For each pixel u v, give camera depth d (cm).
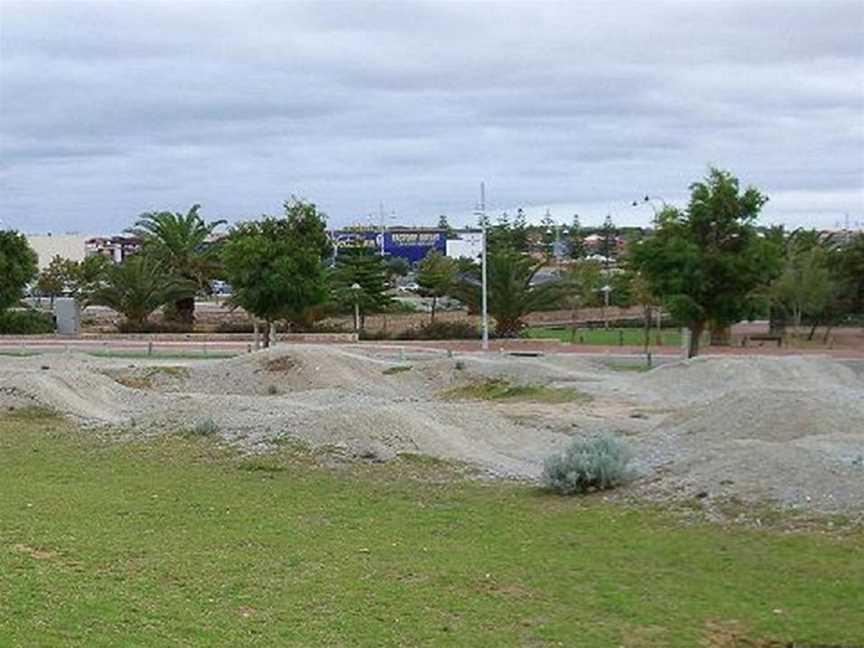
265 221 4469
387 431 2169
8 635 944
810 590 1195
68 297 6781
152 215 6012
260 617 1071
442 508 1678
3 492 1748
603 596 1179
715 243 3666
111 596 1106
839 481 1580
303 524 1548
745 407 2214
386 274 6312
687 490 1669
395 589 1194
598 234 14962
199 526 1519
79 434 2416
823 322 5897
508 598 1170
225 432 2323
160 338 5391
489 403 3019
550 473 1795
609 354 4556
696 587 1214
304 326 5669
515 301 5550
